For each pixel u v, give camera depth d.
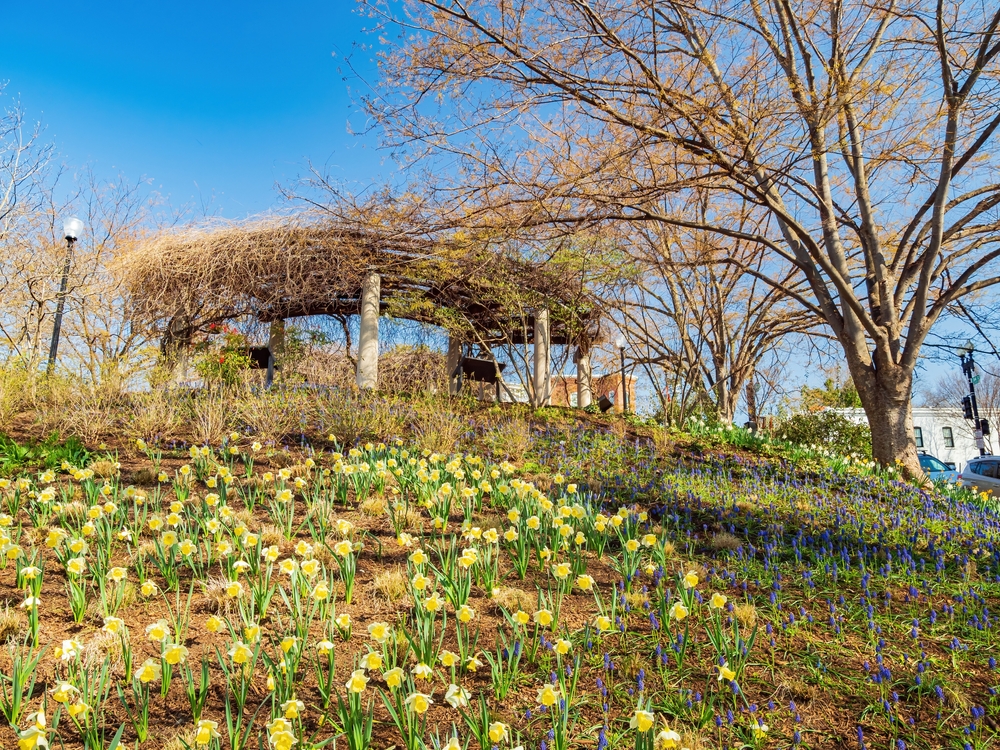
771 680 3.11
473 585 3.96
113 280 12.54
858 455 12.72
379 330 13.59
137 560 3.70
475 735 2.45
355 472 5.33
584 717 2.72
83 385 8.09
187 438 7.14
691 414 14.63
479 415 10.45
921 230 11.52
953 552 5.50
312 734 2.47
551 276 13.54
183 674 2.73
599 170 9.76
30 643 2.93
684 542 5.16
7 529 4.14
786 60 10.07
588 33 9.35
